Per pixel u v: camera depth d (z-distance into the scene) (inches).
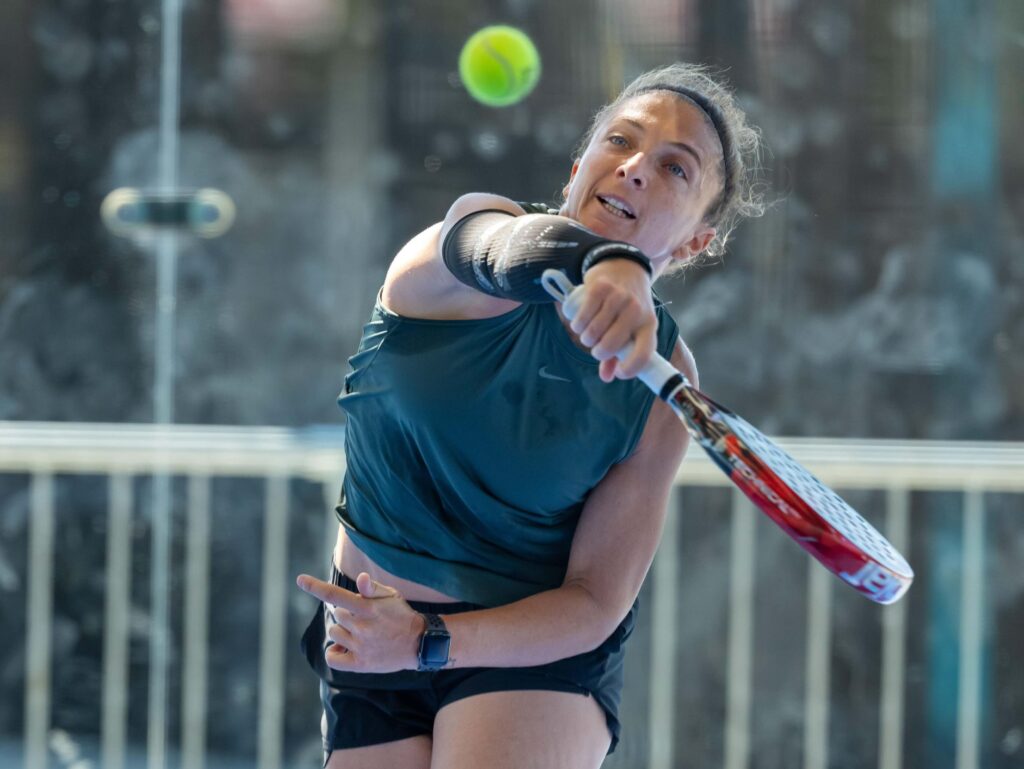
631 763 562.9
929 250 595.5
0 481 549.0
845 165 596.7
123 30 585.3
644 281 200.5
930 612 563.2
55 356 582.6
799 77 594.6
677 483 552.7
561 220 213.9
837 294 595.8
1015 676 559.5
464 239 229.8
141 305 584.4
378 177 592.4
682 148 254.5
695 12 592.1
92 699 554.6
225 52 588.7
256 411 589.0
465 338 247.3
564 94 592.7
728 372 595.8
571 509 268.1
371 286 593.9
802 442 539.2
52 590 554.6
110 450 525.3
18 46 582.6
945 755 564.7
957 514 561.6
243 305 589.3
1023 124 591.5
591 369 246.8
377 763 283.1
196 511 556.1
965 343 593.0
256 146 590.2
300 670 560.1
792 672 561.0
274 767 557.3
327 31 588.7
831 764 563.5
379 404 259.8
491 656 244.1
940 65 593.3
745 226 592.4
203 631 555.2
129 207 581.3
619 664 279.6
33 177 582.6
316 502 555.2
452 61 590.6
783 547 560.4
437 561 268.4
